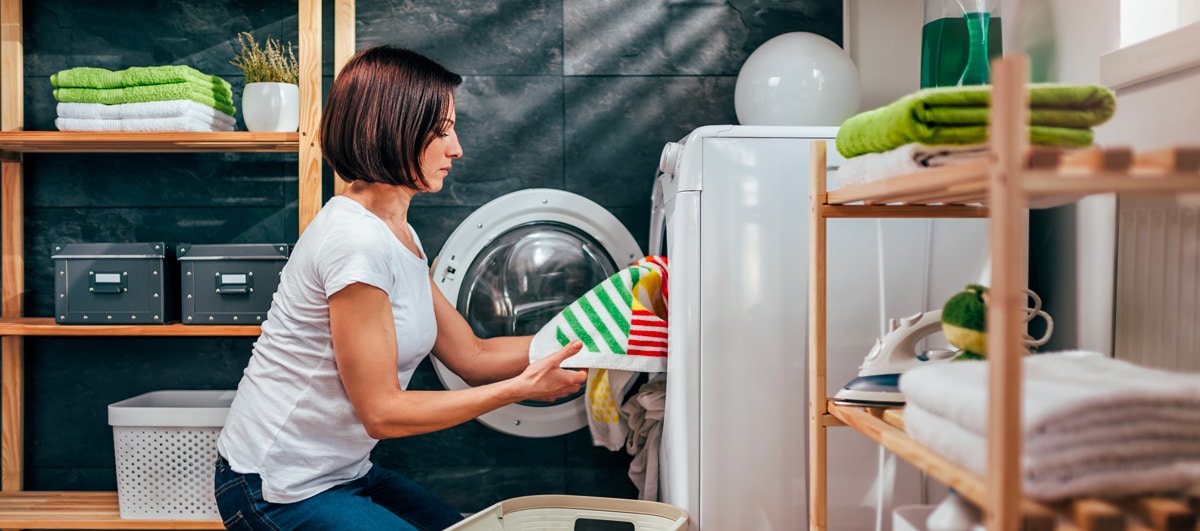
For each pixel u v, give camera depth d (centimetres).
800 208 151
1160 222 117
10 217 205
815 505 120
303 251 139
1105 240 138
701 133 150
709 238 150
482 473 212
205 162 210
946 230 155
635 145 212
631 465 192
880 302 154
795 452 151
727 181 151
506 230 205
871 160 105
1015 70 69
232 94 210
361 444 144
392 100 138
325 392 138
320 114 185
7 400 206
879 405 114
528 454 212
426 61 145
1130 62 123
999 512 69
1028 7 165
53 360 212
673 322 154
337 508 136
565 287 203
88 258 185
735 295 151
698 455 150
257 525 137
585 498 161
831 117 172
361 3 209
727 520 151
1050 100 88
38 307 210
